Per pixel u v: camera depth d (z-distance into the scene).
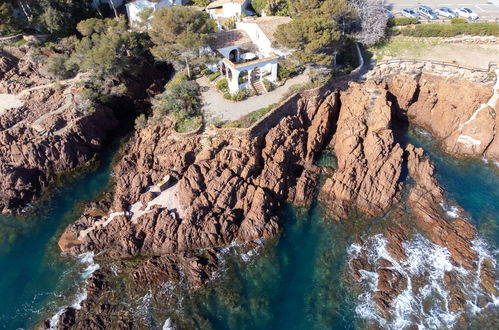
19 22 62.31
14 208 47.72
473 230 44.47
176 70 63.59
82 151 53.88
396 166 48.31
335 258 42.12
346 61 61.50
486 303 37.94
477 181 51.28
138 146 53.31
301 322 36.97
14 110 54.53
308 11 58.69
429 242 43.19
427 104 59.91
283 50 56.94
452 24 65.12
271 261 41.81
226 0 75.75
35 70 61.06
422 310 37.44
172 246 41.72
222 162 46.72
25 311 37.62
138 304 37.44
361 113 53.78
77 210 47.59
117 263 40.91
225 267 40.72
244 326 36.47
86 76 59.78
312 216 46.47
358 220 45.69
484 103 56.06
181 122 51.34
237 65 51.75
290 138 50.31
